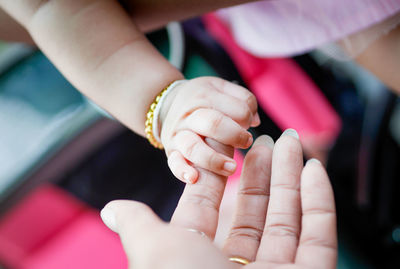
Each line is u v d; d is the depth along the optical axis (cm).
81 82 41
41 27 40
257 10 55
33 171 71
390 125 71
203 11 43
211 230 37
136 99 40
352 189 76
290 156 39
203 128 38
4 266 69
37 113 75
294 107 81
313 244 36
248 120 39
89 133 72
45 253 70
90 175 73
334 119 81
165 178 74
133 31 41
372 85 76
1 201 69
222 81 41
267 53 61
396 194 71
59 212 71
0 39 48
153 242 34
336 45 61
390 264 68
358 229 71
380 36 52
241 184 40
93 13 40
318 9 51
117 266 70
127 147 74
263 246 37
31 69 78
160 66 41
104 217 37
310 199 37
